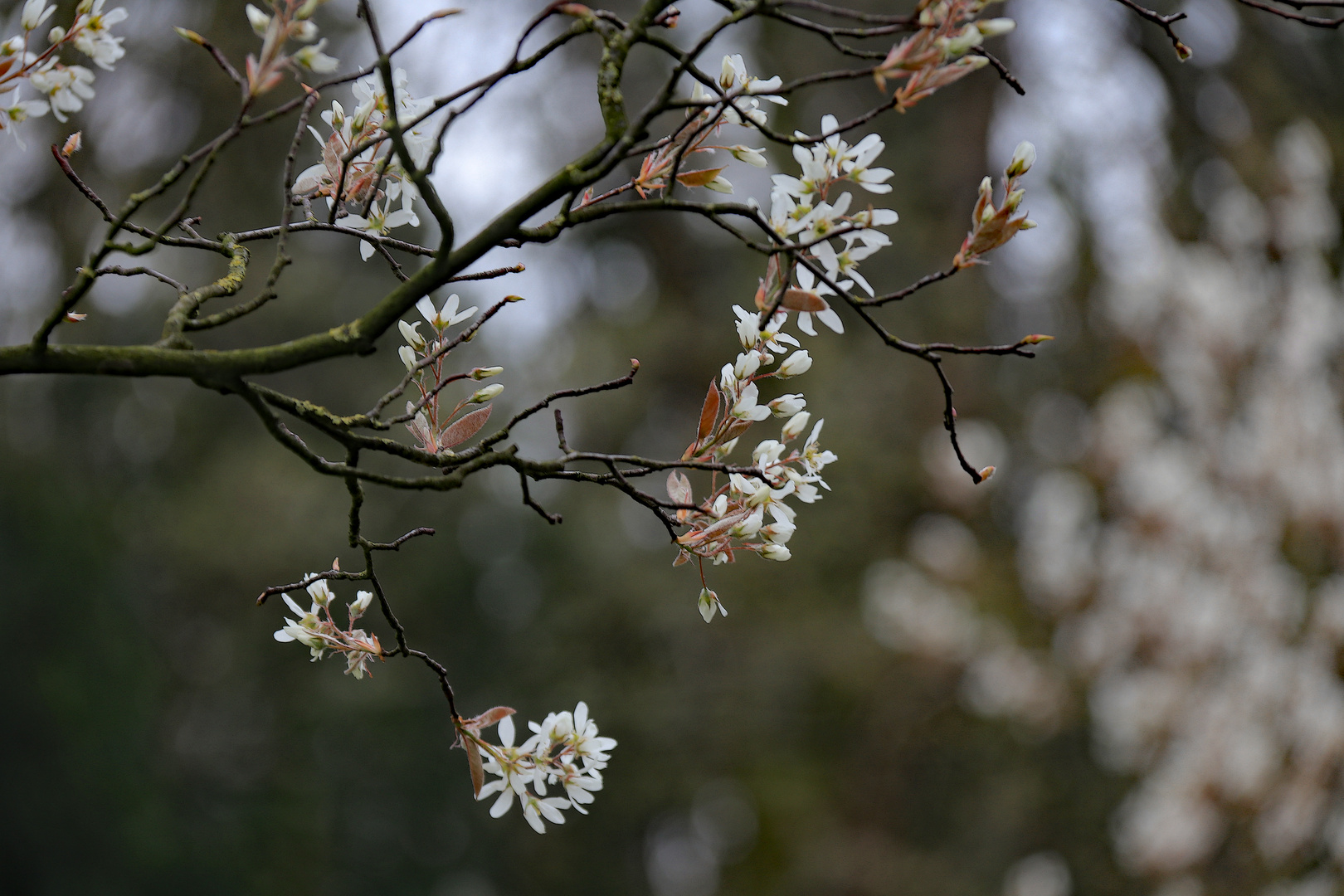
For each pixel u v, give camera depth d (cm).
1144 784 605
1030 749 800
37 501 1004
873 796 926
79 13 139
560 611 1164
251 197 775
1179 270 603
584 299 1336
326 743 1248
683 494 136
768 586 980
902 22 116
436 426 132
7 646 962
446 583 1239
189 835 1083
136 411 1159
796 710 991
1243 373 583
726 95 131
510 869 1294
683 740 1055
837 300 966
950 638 748
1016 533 828
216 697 1218
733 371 137
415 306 138
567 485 1233
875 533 919
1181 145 698
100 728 1004
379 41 109
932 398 927
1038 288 954
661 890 1288
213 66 586
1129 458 645
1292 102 641
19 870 948
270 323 1130
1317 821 521
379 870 1262
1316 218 575
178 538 1141
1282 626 544
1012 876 718
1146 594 591
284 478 1185
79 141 141
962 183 1038
